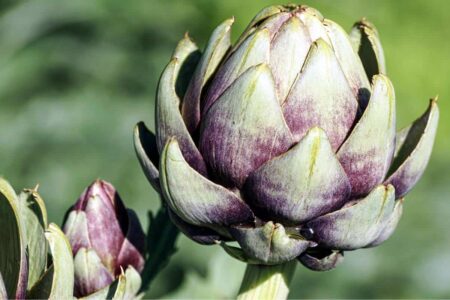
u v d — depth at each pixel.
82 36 1.79
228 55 0.65
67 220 0.71
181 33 1.89
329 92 0.62
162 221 0.72
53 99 1.69
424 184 1.55
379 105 0.62
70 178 1.58
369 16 2.27
